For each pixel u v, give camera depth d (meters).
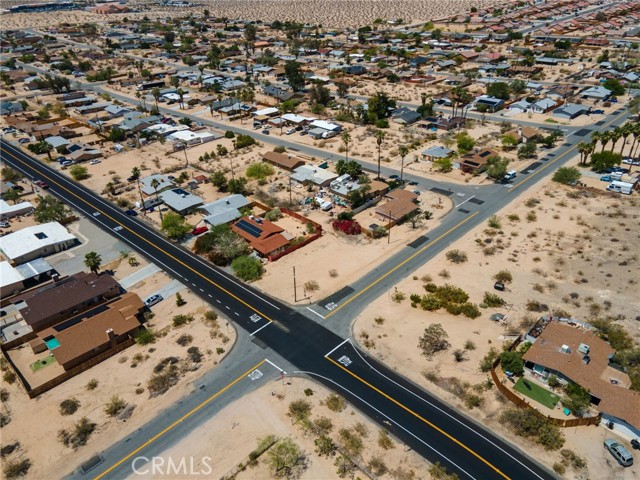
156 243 109.75
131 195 133.12
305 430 63.72
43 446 62.78
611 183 127.31
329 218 117.00
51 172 150.25
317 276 95.69
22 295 92.88
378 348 77.38
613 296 87.12
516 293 88.88
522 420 62.56
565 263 97.06
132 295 86.81
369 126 183.62
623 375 68.88
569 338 73.12
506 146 157.75
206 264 101.31
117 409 67.38
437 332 76.94
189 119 192.00
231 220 114.56
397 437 62.59
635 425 60.03
